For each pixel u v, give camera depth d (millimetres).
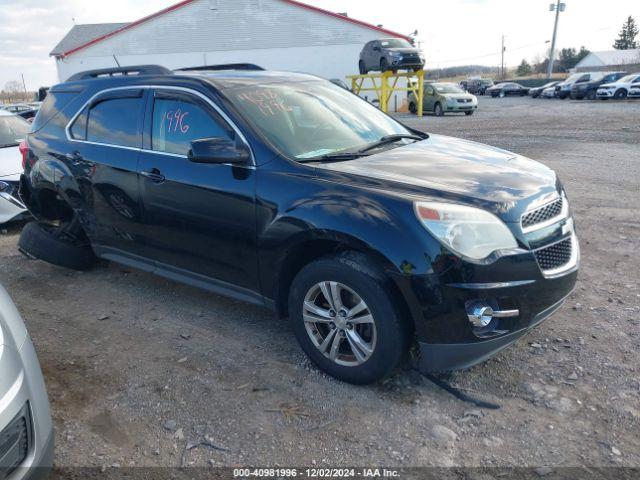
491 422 2938
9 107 25531
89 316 4410
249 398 3225
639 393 3119
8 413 2145
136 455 2807
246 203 3477
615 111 22156
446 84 27344
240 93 3857
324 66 33875
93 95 4641
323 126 3934
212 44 33375
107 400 3270
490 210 2963
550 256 3129
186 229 3887
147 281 5102
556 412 2996
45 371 3615
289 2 32781
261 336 3953
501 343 3008
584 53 98000
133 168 4152
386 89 25953
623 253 5285
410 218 2900
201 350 3789
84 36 42688
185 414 3109
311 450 2795
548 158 10781
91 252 5293
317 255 3477
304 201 3225
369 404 3121
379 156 3660
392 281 2977
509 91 50031
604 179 8562
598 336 3740
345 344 3363
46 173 4895
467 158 3717
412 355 3451
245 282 3688
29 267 5602
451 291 2848
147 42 33188
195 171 3758
